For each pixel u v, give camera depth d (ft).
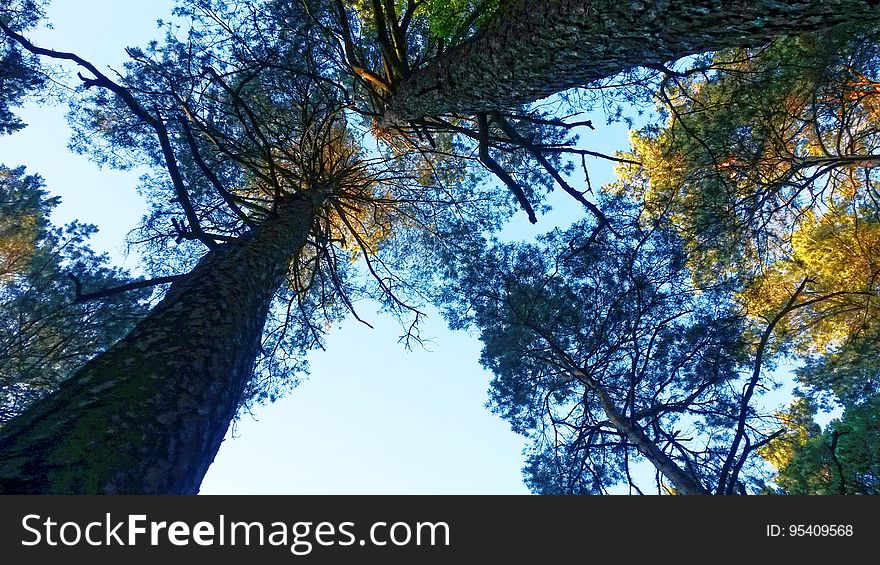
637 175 31.55
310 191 17.35
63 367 30.09
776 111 21.72
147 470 5.51
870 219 28.35
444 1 16.62
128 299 28.55
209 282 9.49
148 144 24.50
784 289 32.09
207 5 21.77
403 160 27.35
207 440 6.64
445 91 13.20
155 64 21.52
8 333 28.55
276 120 23.38
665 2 7.08
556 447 26.11
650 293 25.02
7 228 33.99
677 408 16.98
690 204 25.84
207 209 21.88
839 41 19.84
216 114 23.00
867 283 27.81
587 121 14.76
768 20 6.67
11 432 5.40
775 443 28.12
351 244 29.14
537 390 28.55
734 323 24.20
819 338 35.17
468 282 29.48
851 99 21.66
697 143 24.18
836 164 21.70
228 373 7.64
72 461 5.17
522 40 9.85
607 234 25.39
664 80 19.48
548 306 27.25
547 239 28.66
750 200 23.95
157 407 6.19
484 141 15.69
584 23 8.42
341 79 24.06
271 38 22.43
